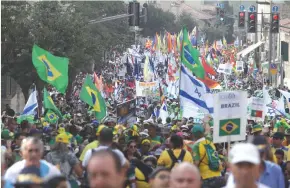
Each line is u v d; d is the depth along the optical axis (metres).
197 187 10.04
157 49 119.56
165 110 46.34
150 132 26.25
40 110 58.72
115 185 8.94
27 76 60.50
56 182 11.89
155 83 62.25
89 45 71.94
